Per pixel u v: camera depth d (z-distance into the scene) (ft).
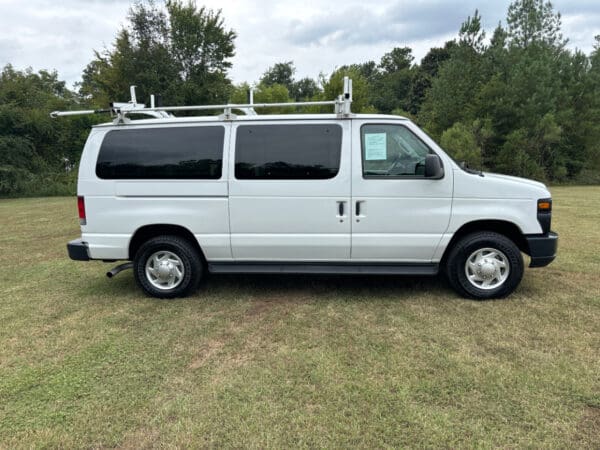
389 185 14.38
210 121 14.96
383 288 16.55
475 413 8.77
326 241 14.82
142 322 13.74
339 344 11.89
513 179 15.07
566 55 74.54
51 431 8.50
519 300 14.83
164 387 9.95
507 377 10.00
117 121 15.17
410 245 14.67
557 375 10.03
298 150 14.64
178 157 15.01
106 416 8.93
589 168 76.13
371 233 14.67
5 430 8.58
